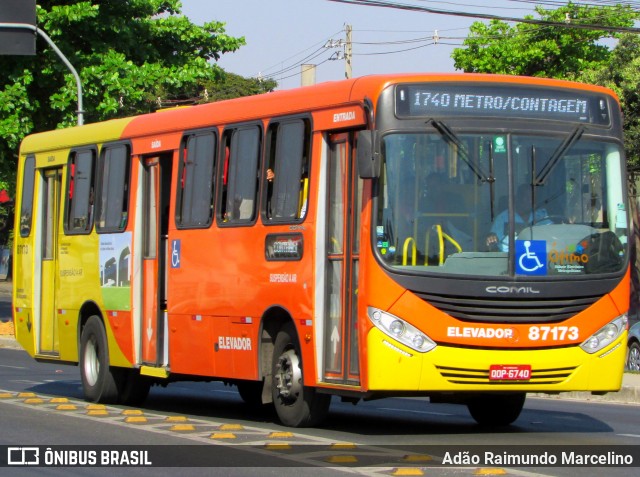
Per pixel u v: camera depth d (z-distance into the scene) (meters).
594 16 48.41
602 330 12.94
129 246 17.31
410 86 12.72
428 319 12.34
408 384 12.33
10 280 81.19
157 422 14.85
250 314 14.64
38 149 20.23
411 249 12.43
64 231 19.19
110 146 18.14
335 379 13.22
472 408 15.01
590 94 13.35
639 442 12.97
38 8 31.86
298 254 13.77
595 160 13.21
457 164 12.68
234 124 15.32
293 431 13.79
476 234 12.59
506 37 49.31
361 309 12.60
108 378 17.84
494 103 12.91
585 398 21.02
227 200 15.30
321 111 13.64
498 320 12.49
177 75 34.47
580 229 12.96
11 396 18.64
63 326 19.16
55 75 33.09
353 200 13.08
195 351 15.84
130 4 33.50
